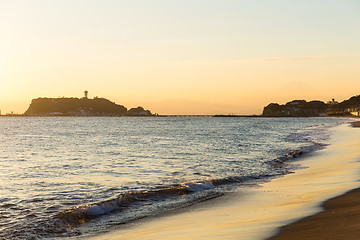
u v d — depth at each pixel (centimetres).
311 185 1678
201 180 2053
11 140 6225
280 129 9700
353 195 1300
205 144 4744
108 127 12681
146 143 5153
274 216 1113
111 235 1108
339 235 819
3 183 2083
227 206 1387
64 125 15188
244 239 886
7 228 1208
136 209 1433
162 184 1972
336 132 6862
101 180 2150
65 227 1223
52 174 2431
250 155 3331
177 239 962
